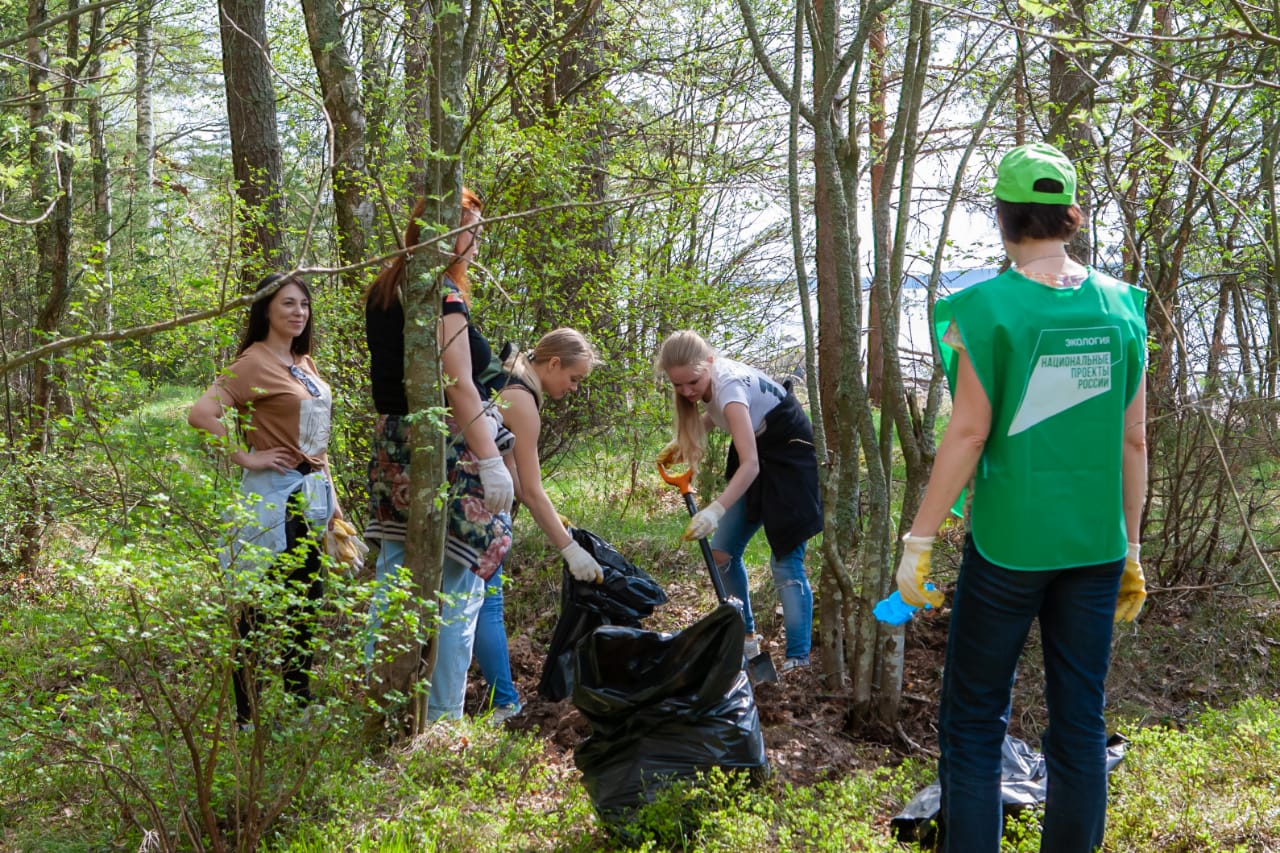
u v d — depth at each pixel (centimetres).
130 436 323
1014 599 246
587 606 398
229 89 721
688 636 321
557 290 611
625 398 648
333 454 546
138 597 277
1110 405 243
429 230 350
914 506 400
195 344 521
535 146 582
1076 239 516
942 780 265
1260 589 502
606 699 317
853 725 394
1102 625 249
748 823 295
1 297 770
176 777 306
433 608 314
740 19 881
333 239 616
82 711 301
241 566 292
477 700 433
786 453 449
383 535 390
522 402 388
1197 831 284
